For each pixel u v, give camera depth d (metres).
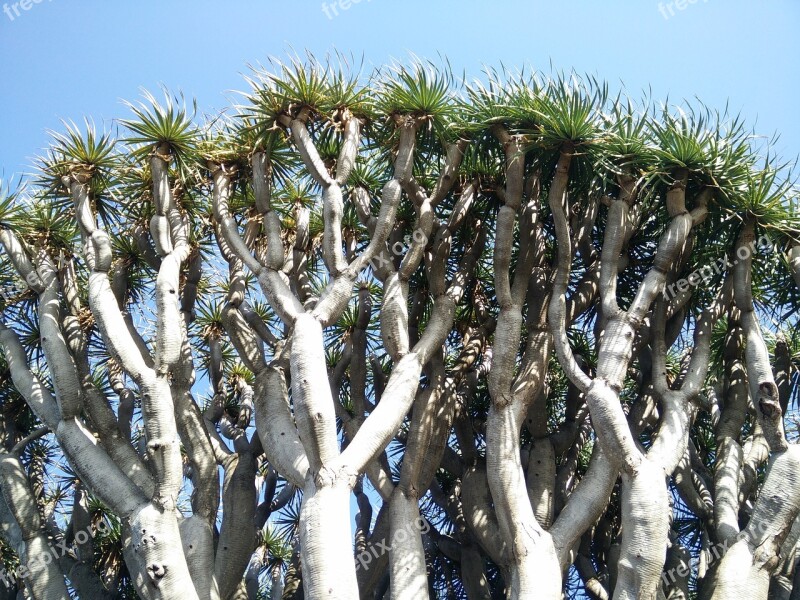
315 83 7.84
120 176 8.60
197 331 10.59
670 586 8.31
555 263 9.32
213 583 7.05
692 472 9.08
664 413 7.43
